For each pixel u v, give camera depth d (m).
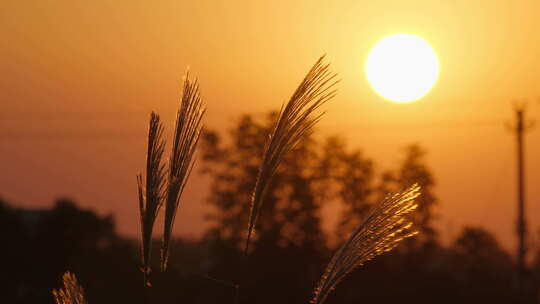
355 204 46.91
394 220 5.75
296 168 45.22
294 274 40.28
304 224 44.12
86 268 26.89
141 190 5.50
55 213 60.28
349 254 5.76
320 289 5.76
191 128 5.47
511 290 53.22
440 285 48.53
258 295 39.34
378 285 45.62
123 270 23.75
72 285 6.48
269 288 39.81
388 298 45.38
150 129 5.54
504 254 75.62
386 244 5.74
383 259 46.06
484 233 66.50
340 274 5.74
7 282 55.97
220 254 40.44
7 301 53.88
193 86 5.55
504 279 58.34
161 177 5.46
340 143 46.44
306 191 44.97
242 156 46.75
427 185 48.81
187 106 5.51
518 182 53.94
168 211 5.41
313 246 43.44
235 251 40.38
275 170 5.42
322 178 45.91
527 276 54.56
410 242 49.62
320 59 5.39
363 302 44.28
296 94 5.41
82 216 59.91
